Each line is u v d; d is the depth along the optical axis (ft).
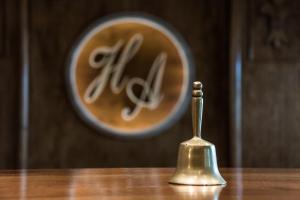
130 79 12.70
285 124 13.00
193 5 12.94
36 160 12.61
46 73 12.65
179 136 12.84
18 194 3.93
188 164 4.51
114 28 12.68
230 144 12.65
